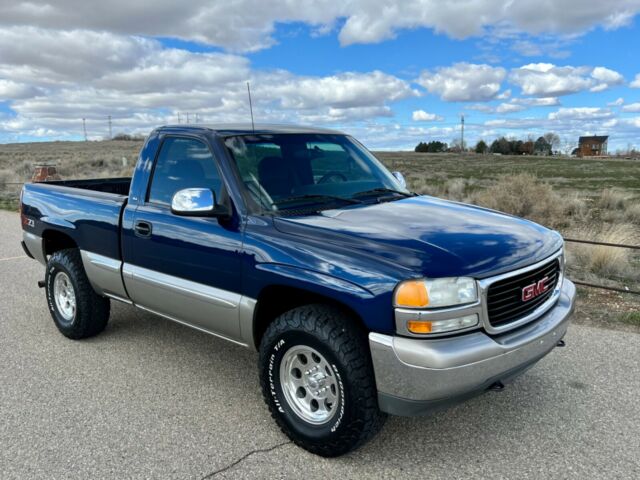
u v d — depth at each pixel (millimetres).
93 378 4523
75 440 3588
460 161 64188
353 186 4402
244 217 3719
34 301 6727
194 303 4020
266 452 3451
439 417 3869
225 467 3293
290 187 4023
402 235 3289
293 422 3457
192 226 3967
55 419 3859
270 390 3547
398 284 2930
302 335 3270
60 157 49594
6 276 7945
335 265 3156
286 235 3463
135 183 4605
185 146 4285
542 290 3477
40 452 3449
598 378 4438
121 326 5770
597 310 6117
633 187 24031
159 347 5195
